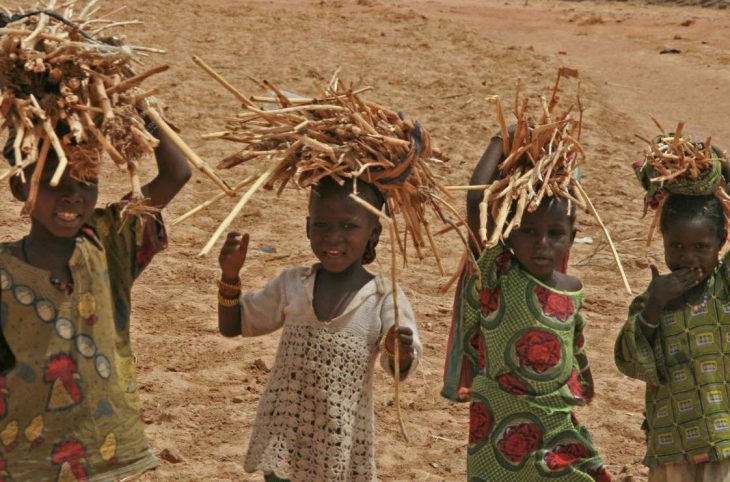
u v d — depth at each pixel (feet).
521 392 27.55
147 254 25.21
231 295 26.53
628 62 110.63
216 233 22.59
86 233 24.04
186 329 45.19
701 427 27.40
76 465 23.50
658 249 58.65
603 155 76.89
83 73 22.25
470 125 81.10
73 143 22.00
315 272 26.30
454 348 28.86
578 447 27.53
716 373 27.55
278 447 25.72
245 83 87.86
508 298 27.81
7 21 23.35
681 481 28.02
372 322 25.89
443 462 35.45
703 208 27.58
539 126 27.63
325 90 25.93
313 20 115.34
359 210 25.27
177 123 76.43
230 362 42.14
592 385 29.48
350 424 25.81
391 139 24.80
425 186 26.30
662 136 29.09
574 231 28.45
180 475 33.40
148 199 23.82
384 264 53.88
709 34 127.03
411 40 107.76
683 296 28.04
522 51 105.91
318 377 25.66
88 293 23.77
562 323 27.81
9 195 60.70
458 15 139.03
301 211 62.49
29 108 21.54
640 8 159.02
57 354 23.30
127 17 109.09
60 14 24.44
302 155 24.98
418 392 40.70
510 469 27.45
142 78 22.40
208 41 102.06
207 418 37.50
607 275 55.06
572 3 163.32
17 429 23.15
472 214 28.37
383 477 34.32
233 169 68.74
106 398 23.95
